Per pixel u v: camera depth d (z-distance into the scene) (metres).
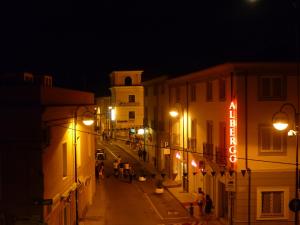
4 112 15.31
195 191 30.42
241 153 22.56
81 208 24.88
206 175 27.70
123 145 66.19
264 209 22.77
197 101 29.58
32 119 15.30
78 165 23.50
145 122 51.00
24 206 15.26
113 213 26.62
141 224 24.05
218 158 24.89
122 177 40.19
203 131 28.23
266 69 22.53
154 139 46.31
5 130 15.30
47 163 16.06
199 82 29.02
